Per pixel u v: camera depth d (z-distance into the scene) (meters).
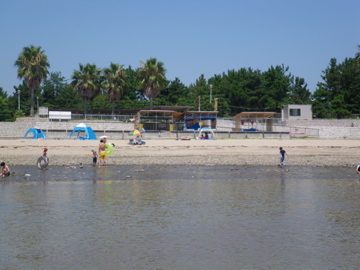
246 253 11.98
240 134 68.44
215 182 26.30
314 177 29.03
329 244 12.81
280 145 55.44
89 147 49.25
